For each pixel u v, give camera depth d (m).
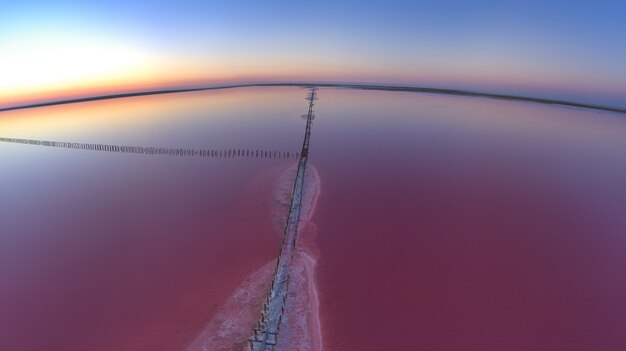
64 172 44.25
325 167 44.88
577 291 21.97
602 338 18.34
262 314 19.16
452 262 24.89
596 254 26.11
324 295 21.25
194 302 20.81
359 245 26.80
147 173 43.41
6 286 22.77
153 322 19.41
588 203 35.47
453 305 20.64
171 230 29.39
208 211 32.69
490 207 34.19
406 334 18.45
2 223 31.14
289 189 36.34
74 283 22.91
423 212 32.78
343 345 17.69
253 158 48.59
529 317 19.78
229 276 23.06
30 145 58.19
